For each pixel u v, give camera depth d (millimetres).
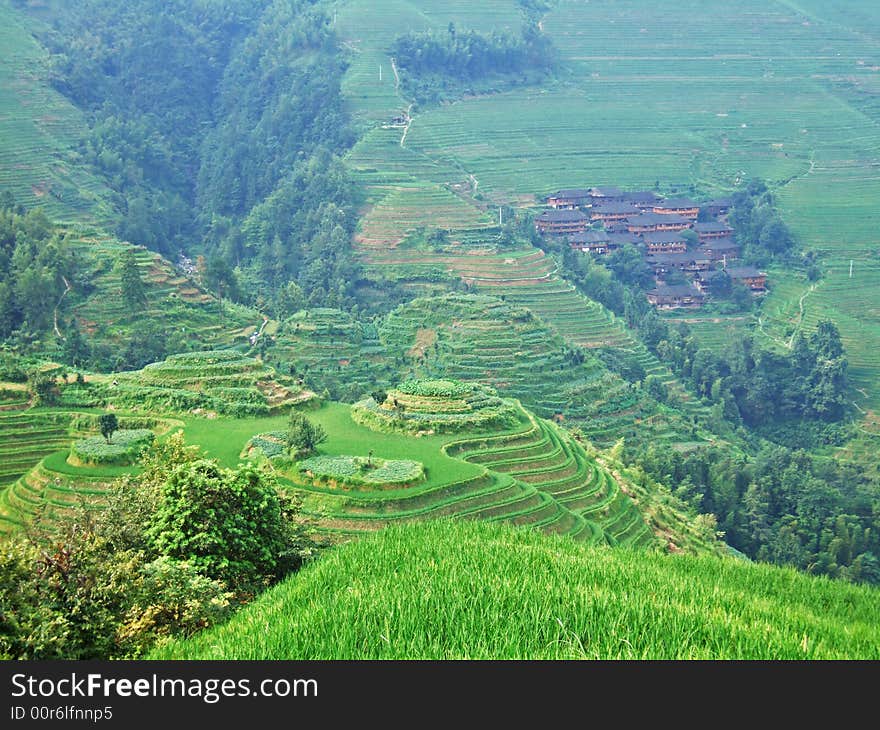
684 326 176750
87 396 88625
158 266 137875
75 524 35656
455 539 38531
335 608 26156
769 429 153000
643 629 24016
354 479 68812
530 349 135000
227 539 39562
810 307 185750
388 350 137875
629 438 125562
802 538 102500
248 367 95375
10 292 119812
